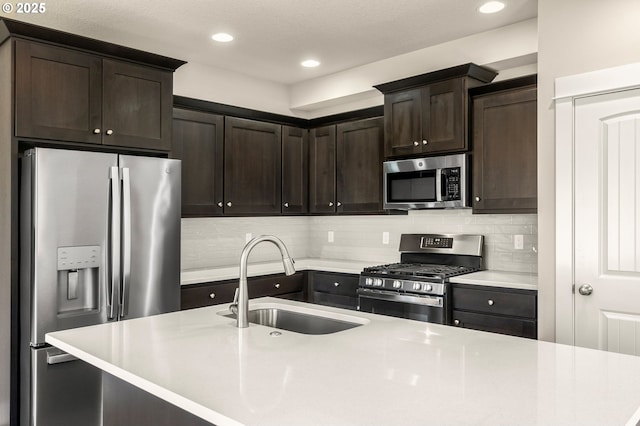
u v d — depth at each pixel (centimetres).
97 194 291
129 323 208
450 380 135
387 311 366
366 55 394
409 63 389
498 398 122
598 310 254
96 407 287
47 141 288
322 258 504
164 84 344
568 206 263
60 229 276
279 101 476
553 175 270
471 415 112
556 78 267
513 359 156
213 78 423
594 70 254
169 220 326
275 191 444
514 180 332
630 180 245
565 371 143
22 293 282
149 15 312
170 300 326
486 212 346
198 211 387
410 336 185
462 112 350
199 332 191
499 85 336
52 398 271
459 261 396
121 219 301
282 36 350
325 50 382
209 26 332
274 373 141
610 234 251
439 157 364
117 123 318
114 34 344
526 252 362
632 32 242
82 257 284
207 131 395
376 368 146
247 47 373
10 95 276
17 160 278
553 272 270
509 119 334
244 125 421
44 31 283
